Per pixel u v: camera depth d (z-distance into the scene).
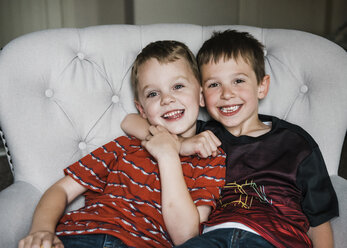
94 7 3.05
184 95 0.95
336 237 0.82
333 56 1.03
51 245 0.73
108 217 0.82
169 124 0.96
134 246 0.76
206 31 1.14
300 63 1.06
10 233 0.75
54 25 3.04
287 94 1.07
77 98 1.04
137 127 1.01
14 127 0.94
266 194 0.85
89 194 0.95
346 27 3.35
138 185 0.89
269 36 1.13
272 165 0.88
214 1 3.17
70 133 1.02
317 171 0.87
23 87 0.96
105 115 1.08
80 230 0.80
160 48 0.97
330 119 0.99
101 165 0.94
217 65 0.95
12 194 0.85
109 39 1.10
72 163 1.01
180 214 0.80
